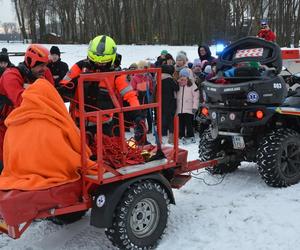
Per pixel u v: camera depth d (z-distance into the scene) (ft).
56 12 184.85
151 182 14.40
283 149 18.71
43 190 12.67
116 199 13.35
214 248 14.11
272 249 13.82
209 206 17.49
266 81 18.35
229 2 163.94
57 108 13.26
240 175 21.21
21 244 15.08
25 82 14.62
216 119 19.47
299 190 18.63
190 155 26.14
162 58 34.58
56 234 15.76
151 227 14.30
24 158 13.05
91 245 14.76
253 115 18.52
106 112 13.46
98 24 172.35
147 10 163.94
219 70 20.98
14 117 13.26
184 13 164.96
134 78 28.07
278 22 151.94
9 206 12.10
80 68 14.97
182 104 29.45
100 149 13.06
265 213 16.40
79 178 13.41
